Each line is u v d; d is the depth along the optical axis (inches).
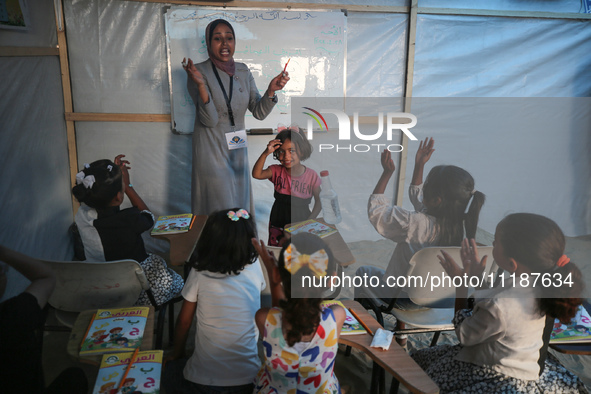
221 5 137.3
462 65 154.3
